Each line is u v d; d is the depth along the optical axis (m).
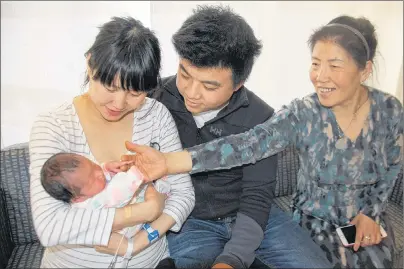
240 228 0.98
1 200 1.01
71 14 1.19
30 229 1.07
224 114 1.00
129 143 0.85
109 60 0.71
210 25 0.82
